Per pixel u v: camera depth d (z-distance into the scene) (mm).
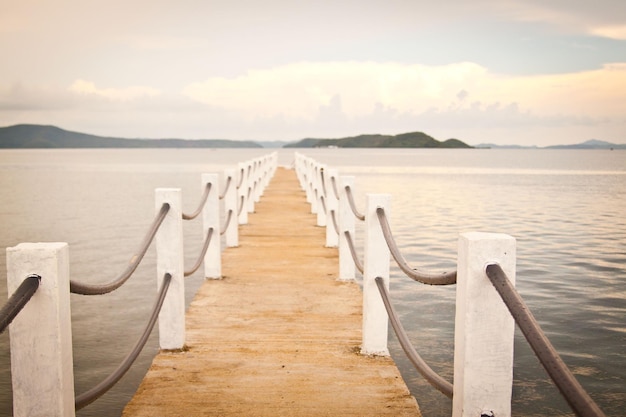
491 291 2475
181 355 4711
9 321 2051
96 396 2928
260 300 6457
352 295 6688
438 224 21125
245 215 12688
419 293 10414
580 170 87250
